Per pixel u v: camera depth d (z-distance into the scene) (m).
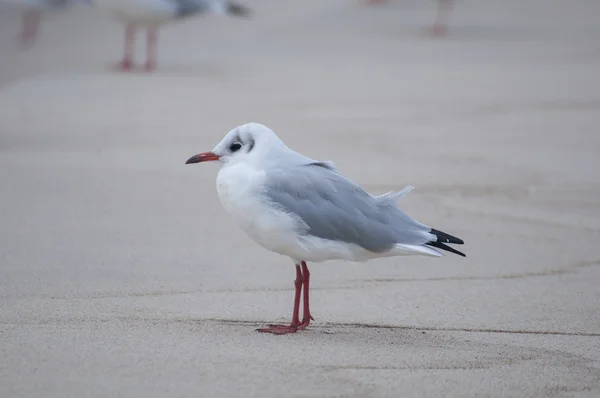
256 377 7.61
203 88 22.86
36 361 7.77
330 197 8.73
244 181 8.74
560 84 23.36
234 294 10.25
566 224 13.31
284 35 30.80
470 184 15.14
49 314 9.22
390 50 28.45
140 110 20.39
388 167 15.97
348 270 11.30
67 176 15.27
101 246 11.84
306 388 7.43
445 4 36.16
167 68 25.73
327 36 30.66
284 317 9.52
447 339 8.95
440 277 11.10
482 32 31.50
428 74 24.77
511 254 12.00
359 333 9.04
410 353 8.43
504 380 7.84
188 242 12.17
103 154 16.75
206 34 31.14
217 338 8.62
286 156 8.96
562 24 32.84
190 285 10.49
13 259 11.18
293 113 20.08
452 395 7.46
